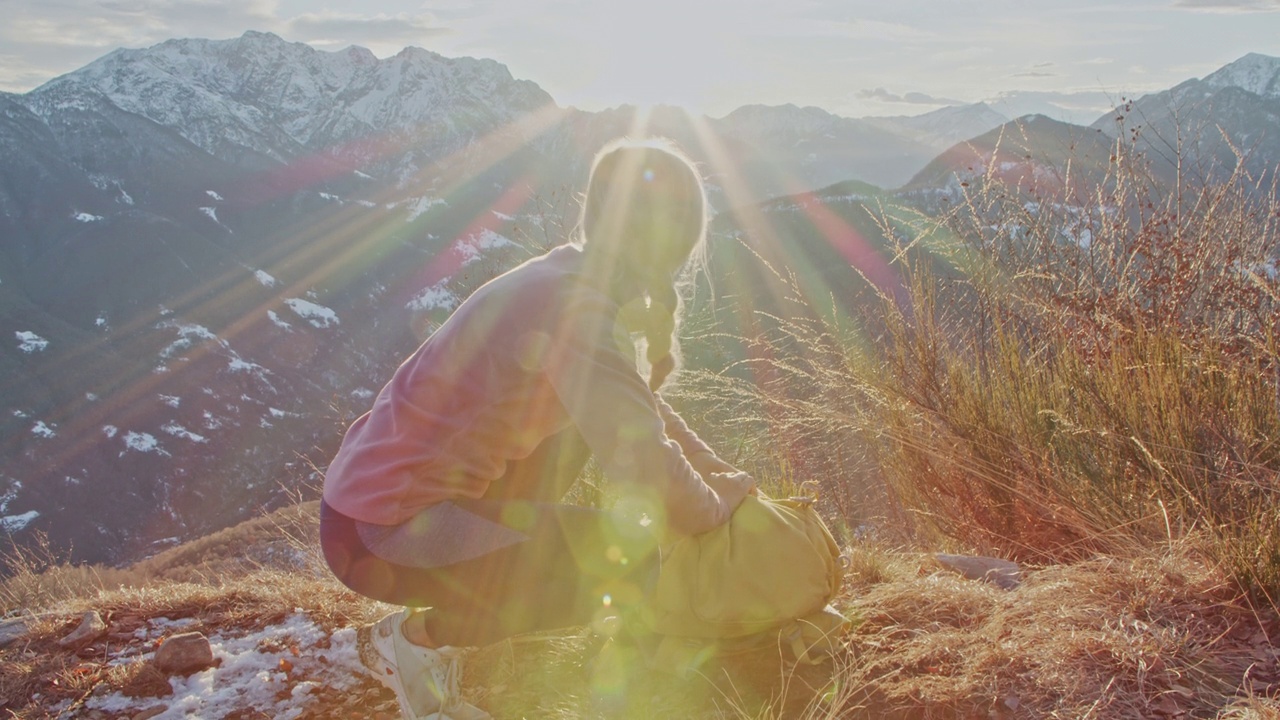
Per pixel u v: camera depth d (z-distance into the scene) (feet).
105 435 515.50
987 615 7.54
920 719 6.33
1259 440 8.34
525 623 5.87
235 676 7.74
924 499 10.92
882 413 11.39
